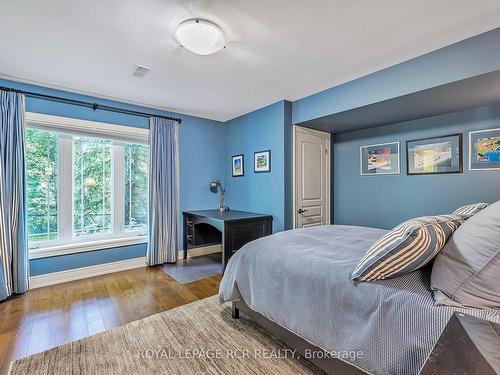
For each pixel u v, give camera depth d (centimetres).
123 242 340
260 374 147
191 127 407
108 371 150
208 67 245
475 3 161
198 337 183
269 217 351
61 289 273
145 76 264
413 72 231
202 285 284
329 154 399
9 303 240
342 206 396
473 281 98
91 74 259
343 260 146
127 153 355
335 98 294
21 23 177
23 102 268
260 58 229
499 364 70
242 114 402
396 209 333
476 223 108
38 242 290
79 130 311
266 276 171
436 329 95
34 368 153
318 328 135
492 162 258
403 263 114
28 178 284
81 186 320
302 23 180
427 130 306
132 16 171
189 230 386
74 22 177
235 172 421
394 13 170
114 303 239
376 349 109
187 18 173
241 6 162
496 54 188
